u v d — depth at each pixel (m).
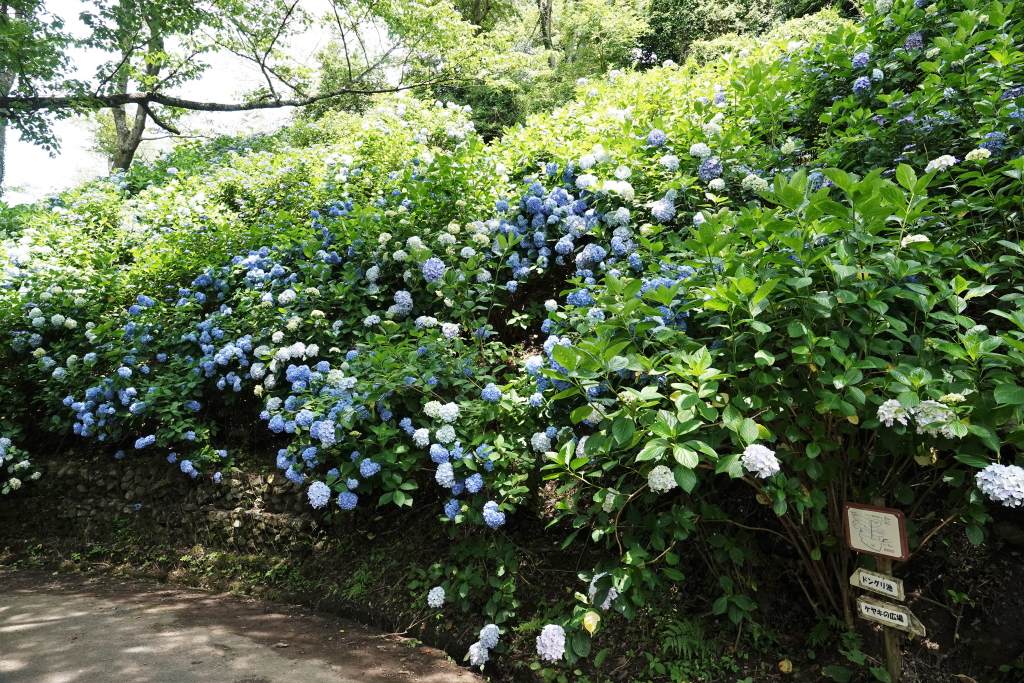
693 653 2.39
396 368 3.18
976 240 2.55
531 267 3.98
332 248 4.50
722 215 2.56
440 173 4.48
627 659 2.46
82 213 7.03
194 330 4.37
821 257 2.08
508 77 11.16
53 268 5.53
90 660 2.77
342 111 11.66
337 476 3.14
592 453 2.21
